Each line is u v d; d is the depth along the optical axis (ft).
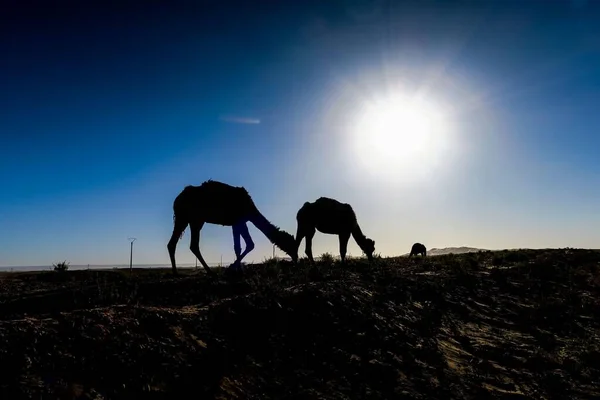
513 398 29.37
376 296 40.98
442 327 39.50
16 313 27.84
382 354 30.89
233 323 28.60
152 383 21.24
